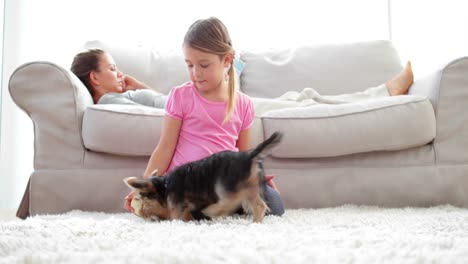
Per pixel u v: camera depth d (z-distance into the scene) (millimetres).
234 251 917
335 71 2865
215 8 3416
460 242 1031
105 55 2490
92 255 896
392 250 943
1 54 3205
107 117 2027
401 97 2162
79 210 2020
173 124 1778
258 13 3422
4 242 1000
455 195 2096
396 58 2918
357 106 2150
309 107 2188
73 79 2113
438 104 2146
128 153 2051
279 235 1104
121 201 2047
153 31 3381
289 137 2074
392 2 3396
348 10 3416
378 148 2100
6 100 3223
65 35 3309
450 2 3338
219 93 1790
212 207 1397
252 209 1367
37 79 2092
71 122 2080
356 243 1032
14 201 3217
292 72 2877
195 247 950
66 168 2074
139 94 2383
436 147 2135
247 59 2994
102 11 3344
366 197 2096
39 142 2090
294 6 3420
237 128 1848
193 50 1643
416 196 2092
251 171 1346
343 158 2135
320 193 2090
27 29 3273
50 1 3297
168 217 1465
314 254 907
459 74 2143
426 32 3369
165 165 1789
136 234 1156
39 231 1180
